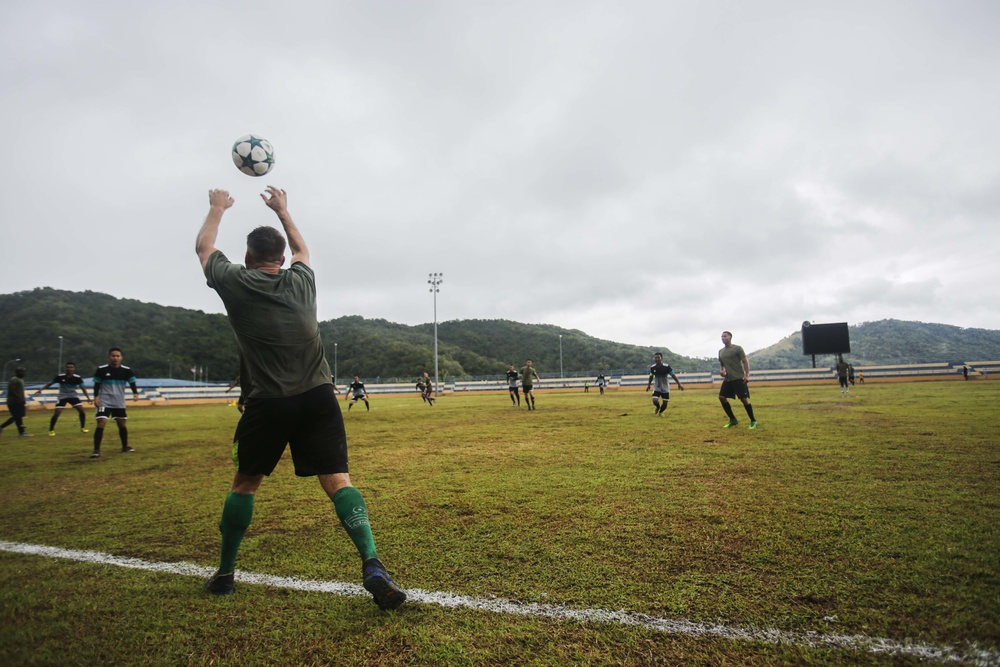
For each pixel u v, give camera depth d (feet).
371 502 15.42
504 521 12.95
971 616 7.38
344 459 8.95
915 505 13.30
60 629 7.69
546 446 26.89
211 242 9.41
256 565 10.34
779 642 6.88
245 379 8.90
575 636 7.16
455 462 22.66
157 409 87.76
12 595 8.96
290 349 8.66
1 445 35.09
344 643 7.11
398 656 6.74
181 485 19.36
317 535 12.31
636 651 6.74
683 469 19.15
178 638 7.36
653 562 9.86
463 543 11.32
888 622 7.30
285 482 19.10
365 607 8.27
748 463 19.94
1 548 11.79
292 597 8.73
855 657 6.47
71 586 9.39
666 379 45.98
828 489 15.30
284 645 7.10
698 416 42.29
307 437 8.84
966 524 11.60
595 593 8.54
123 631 7.59
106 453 29.45
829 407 46.78
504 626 7.48
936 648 6.60
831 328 134.41
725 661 6.47
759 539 10.96
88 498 17.29
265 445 8.68
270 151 12.83
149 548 11.68
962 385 84.84
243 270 8.75
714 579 8.98
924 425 30.37
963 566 9.19
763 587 8.59
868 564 9.43
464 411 60.49
